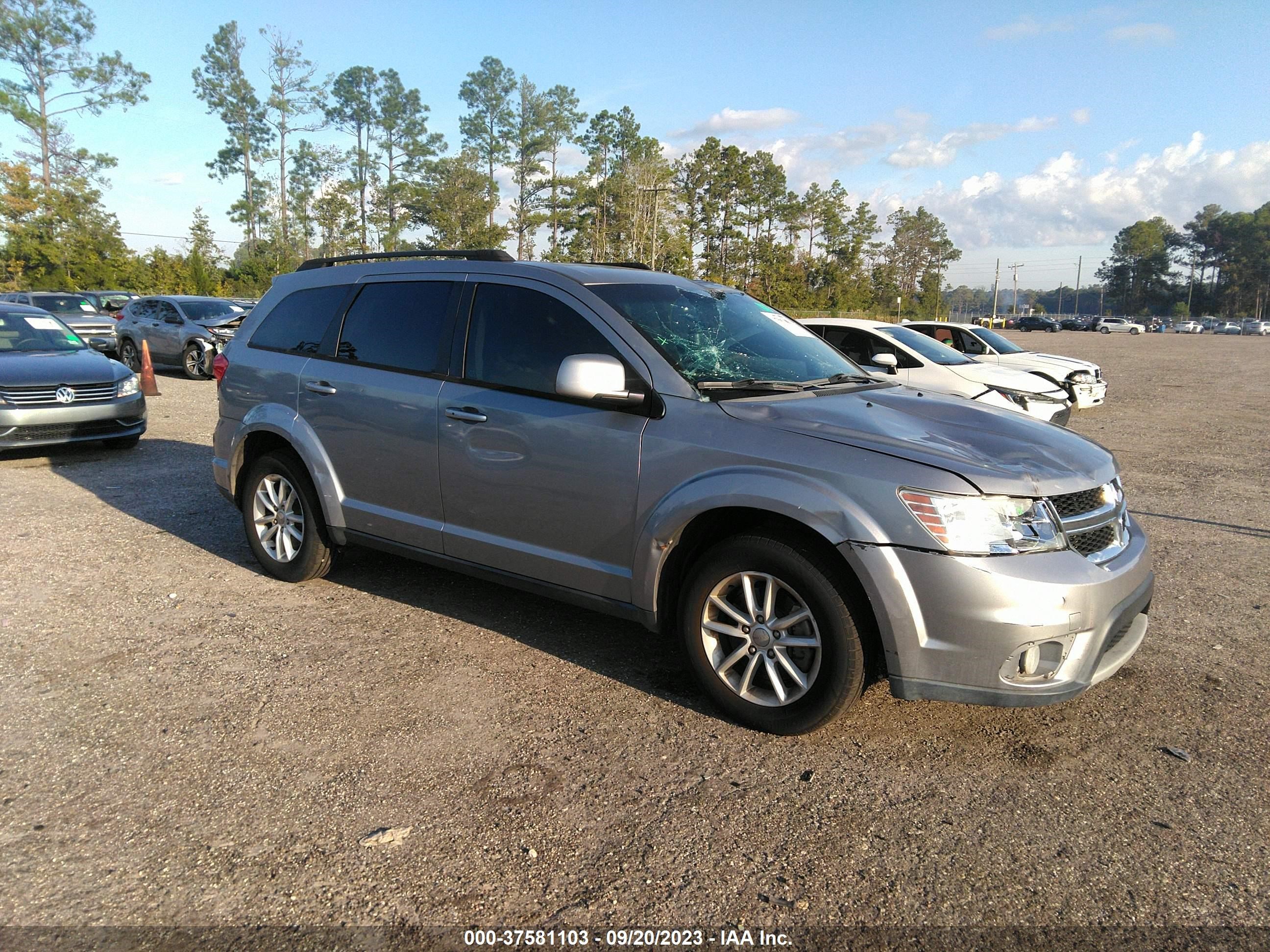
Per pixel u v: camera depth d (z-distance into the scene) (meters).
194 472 8.07
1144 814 2.78
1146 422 13.06
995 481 2.86
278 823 2.64
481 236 75.62
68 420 8.14
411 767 2.98
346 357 4.50
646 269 4.46
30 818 2.65
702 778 2.95
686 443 3.26
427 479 4.09
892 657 2.90
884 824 2.71
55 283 53.62
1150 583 3.27
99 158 60.47
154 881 2.37
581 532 3.58
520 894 2.35
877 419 3.28
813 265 85.69
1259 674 3.88
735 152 90.44
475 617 4.44
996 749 3.19
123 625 4.24
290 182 80.44
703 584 3.28
